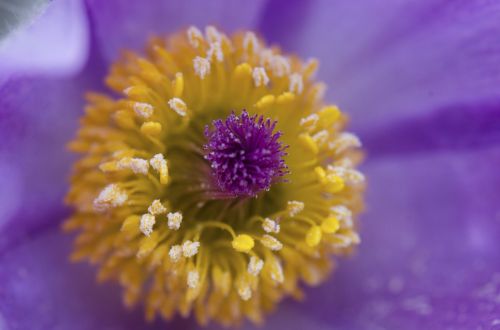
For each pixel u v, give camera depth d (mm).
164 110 111
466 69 118
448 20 117
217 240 111
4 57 100
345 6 121
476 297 116
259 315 115
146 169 109
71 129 114
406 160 123
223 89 112
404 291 120
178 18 119
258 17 120
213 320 117
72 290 114
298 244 112
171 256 109
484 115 118
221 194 109
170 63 113
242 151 106
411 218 123
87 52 108
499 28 114
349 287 120
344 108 123
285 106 113
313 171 112
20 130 108
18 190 109
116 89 113
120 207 109
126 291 113
